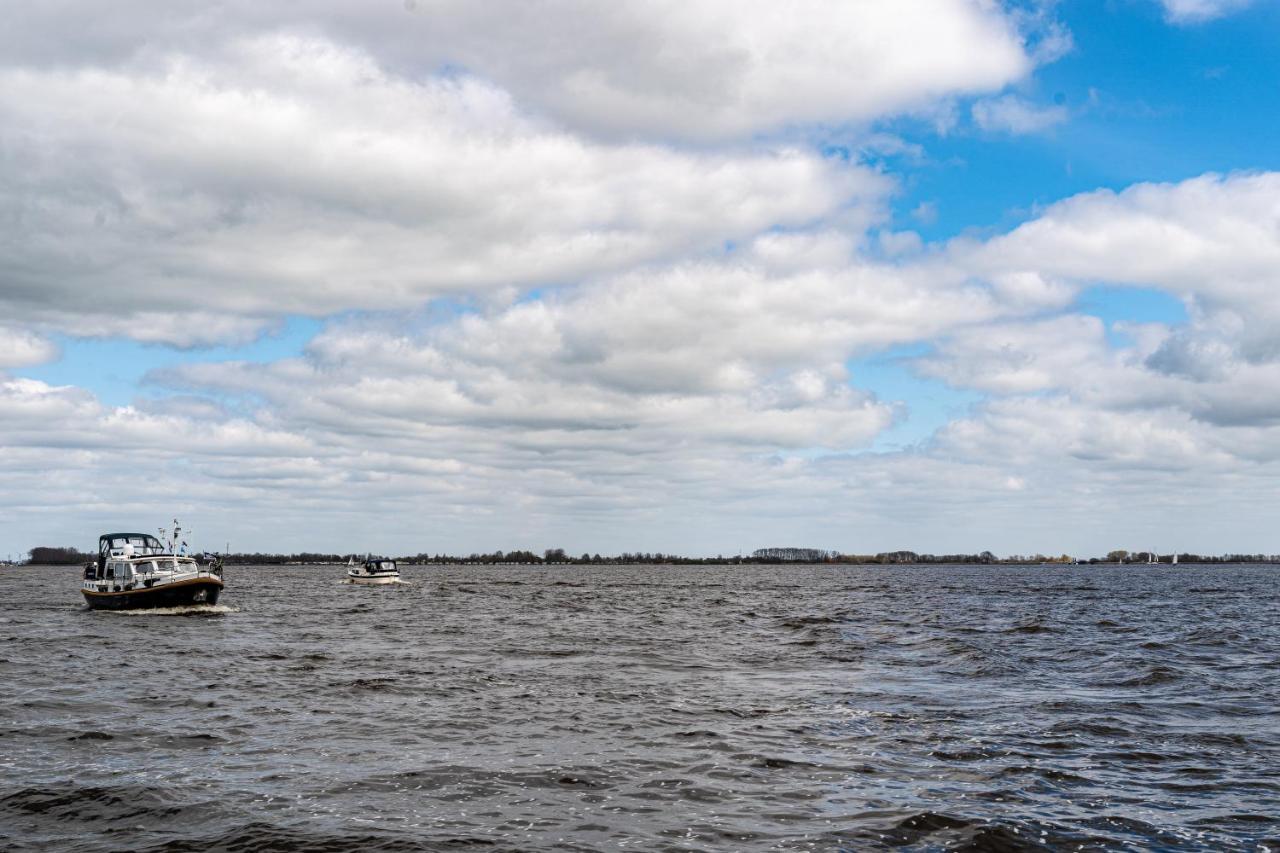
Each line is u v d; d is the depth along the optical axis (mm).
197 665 38000
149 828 15977
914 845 15086
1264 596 109875
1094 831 15625
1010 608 81500
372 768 20094
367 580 149875
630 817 16625
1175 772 19375
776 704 27906
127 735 23531
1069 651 41781
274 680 33375
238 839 15383
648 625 62375
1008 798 17531
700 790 18297
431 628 59938
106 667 37281
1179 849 14812
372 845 15078
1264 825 15906
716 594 122375
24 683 32594
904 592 126000
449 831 15805
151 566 71000
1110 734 23016
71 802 17453
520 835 15594
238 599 101188
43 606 86500
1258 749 21375
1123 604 89375
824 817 16516
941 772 19547
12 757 21156
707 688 31375
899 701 28266
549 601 101062
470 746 22250
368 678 33750
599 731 23938
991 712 26141
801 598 108062
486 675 34812
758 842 15250
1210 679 32094
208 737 23297
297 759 20953
